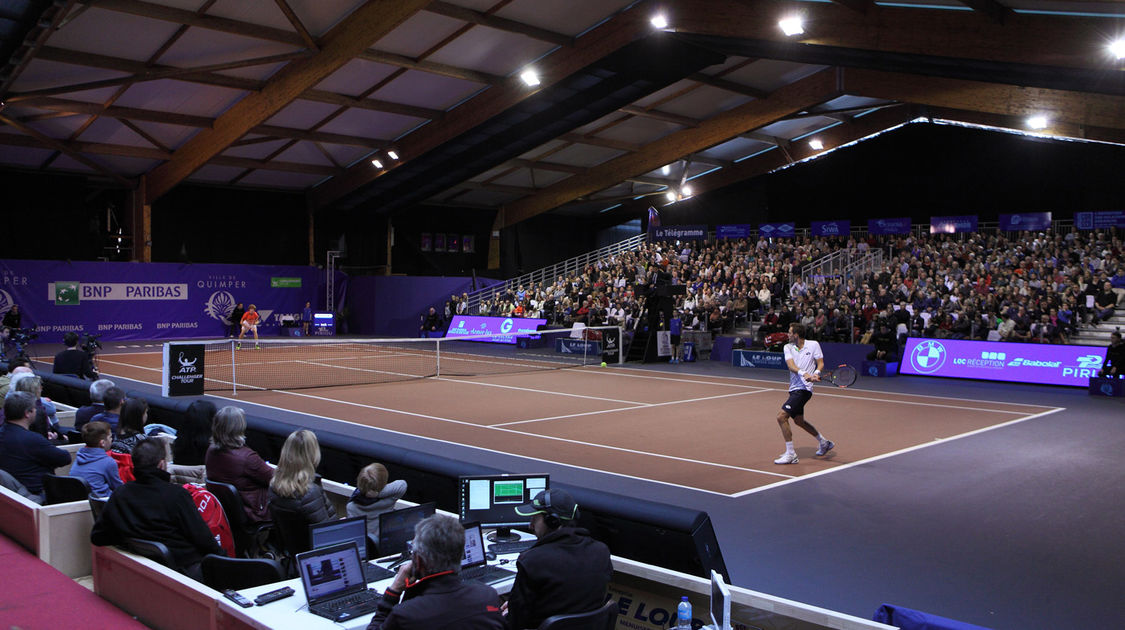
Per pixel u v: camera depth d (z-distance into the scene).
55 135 29.70
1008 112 24.19
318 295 41.56
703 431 14.36
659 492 9.91
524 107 29.11
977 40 18.36
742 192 43.19
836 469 11.31
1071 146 33.44
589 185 40.06
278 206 40.25
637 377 23.58
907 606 6.27
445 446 12.68
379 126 32.16
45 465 7.91
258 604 4.68
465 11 23.48
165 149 32.38
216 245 38.72
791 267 33.22
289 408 16.69
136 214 35.62
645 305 28.69
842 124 36.41
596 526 6.29
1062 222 33.31
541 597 4.43
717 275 33.72
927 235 35.34
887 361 24.64
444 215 44.91
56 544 6.75
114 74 24.70
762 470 11.22
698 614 5.21
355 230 42.75
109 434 7.29
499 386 21.11
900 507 9.31
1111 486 10.39
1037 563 7.35
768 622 4.64
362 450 8.81
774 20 21.94
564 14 24.58
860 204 39.94
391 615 3.87
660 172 41.34
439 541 4.00
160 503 5.70
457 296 40.12
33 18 17.81
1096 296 24.73
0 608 5.77
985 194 36.19
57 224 34.16
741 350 26.84
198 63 24.92
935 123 35.91
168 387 17.95
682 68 26.83
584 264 45.88
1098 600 6.42
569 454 12.16
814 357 11.80
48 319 33.34
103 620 5.64
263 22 22.92
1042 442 13.55
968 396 19.75
